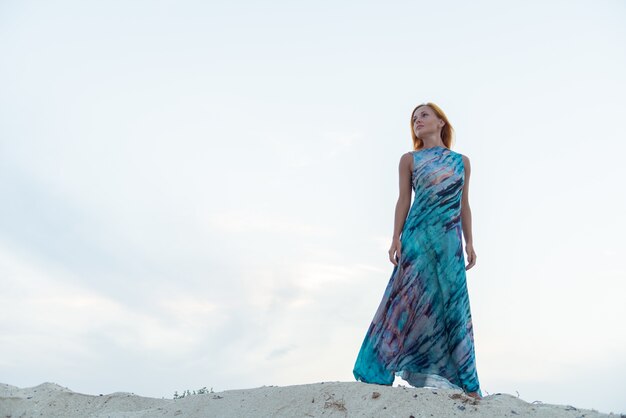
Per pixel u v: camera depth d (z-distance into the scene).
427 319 4.62
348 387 4.47
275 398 4.59
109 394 6.30
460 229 4.82
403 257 4.74
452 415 3.99
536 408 4.16
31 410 5.95
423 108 5.11
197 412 4.71
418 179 4.82
